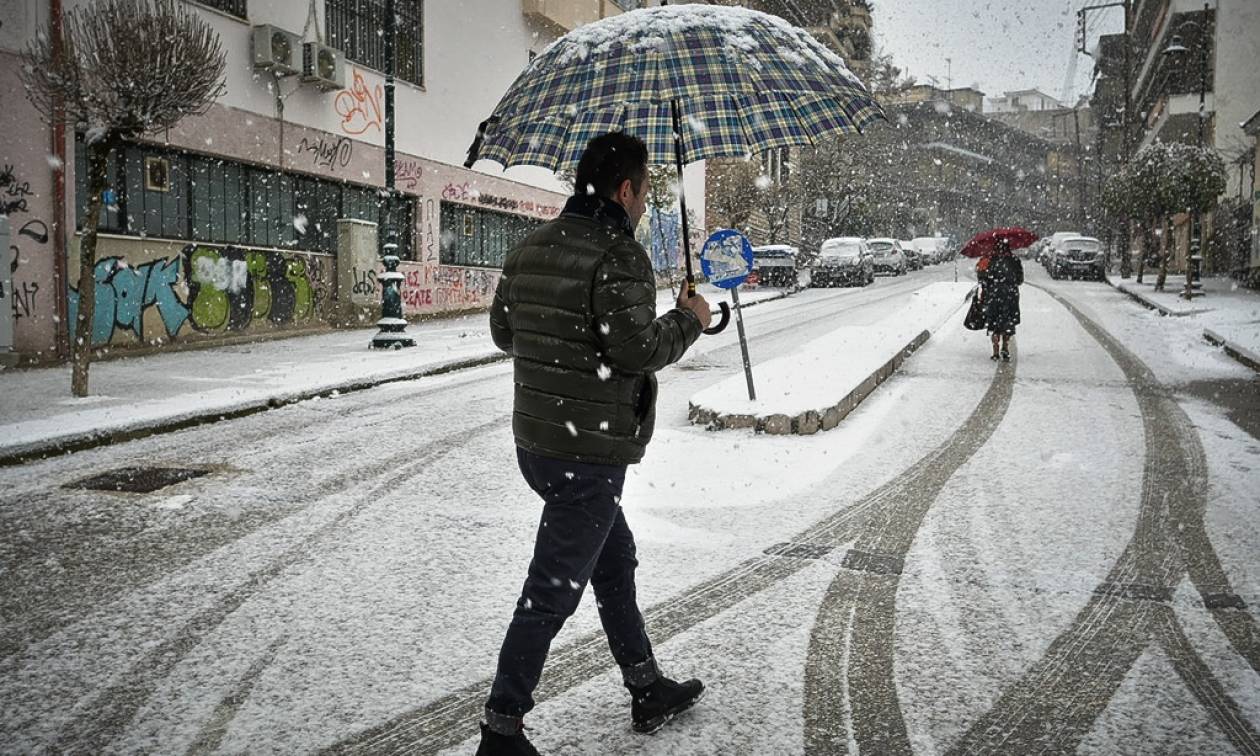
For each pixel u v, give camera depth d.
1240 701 3.26
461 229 23.16
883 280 40.28
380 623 3.97
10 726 3.08
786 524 5.43
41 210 12.47
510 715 2.63
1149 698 3.28
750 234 40.44
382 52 19.67
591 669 3.53
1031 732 3.04
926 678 3.44
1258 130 28.23
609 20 3.73
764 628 3.91
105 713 3.18
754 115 3.83
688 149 3.83
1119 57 60.72
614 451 2.66
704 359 13.37
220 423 8.75
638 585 4.43
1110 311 21.25
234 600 4.24
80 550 4.98
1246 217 31.25
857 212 47.44
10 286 10.85
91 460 7.19
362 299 18.55
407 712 3.18
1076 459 7.07
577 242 2.63
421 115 21.08
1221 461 7.00
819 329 17.64
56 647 3.73
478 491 6.21
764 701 3.26
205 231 15.39
